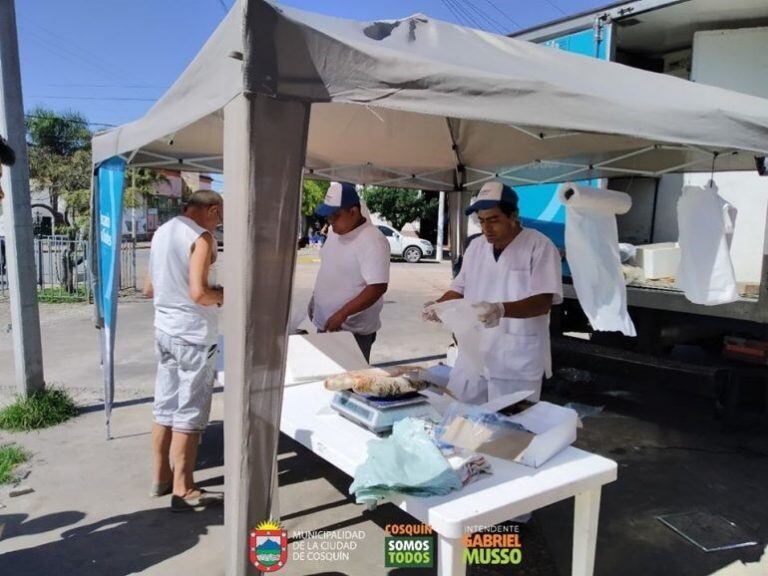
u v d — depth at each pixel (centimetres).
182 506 300
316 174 535
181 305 284
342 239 348
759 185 469
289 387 277
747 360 435
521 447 191
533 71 228
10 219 414
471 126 405
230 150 176
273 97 164
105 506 306
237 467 182
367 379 226
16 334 425
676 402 505
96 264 408
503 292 273
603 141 381
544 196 534
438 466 177
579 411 228
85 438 397
